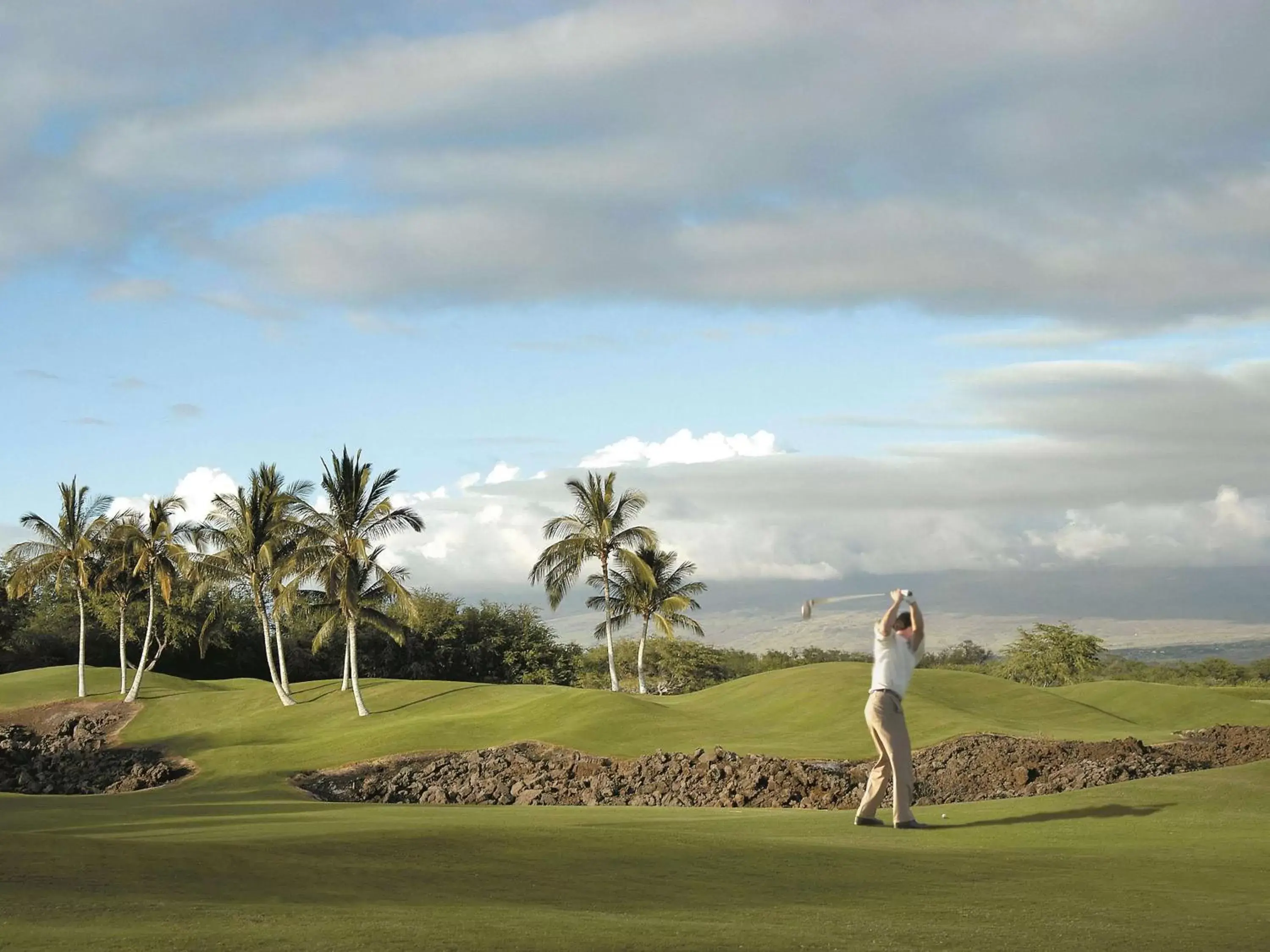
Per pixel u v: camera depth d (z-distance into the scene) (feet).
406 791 135.03
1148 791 72.59
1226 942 32.83
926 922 35.81
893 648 63.00
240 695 233.35
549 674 337.72
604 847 49.52
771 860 48.16
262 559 218.79
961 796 107.55
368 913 34.14
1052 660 352.08
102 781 165.27
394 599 216.13
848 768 126.72
